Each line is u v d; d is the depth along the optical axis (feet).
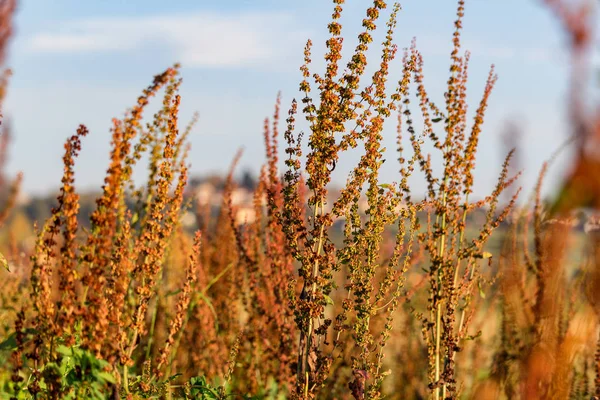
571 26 3.70
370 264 14.23
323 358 13.98
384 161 13.71
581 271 11.22
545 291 11.13
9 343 11.80
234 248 20.99
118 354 12.06
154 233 12.69
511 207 12.80
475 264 13.83
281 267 17.48
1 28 11.55
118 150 11.09
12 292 18.08
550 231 10.31
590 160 3.59
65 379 11.42
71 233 11.10
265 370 18.66
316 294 13.67
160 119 13.66
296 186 13.78
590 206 3.62
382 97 13.55
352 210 14.08
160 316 20.56
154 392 13.43
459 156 13.73
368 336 14.35
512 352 13.26
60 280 11.20
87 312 11.24
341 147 13.41
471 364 17.30
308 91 13.51
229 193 19.77
